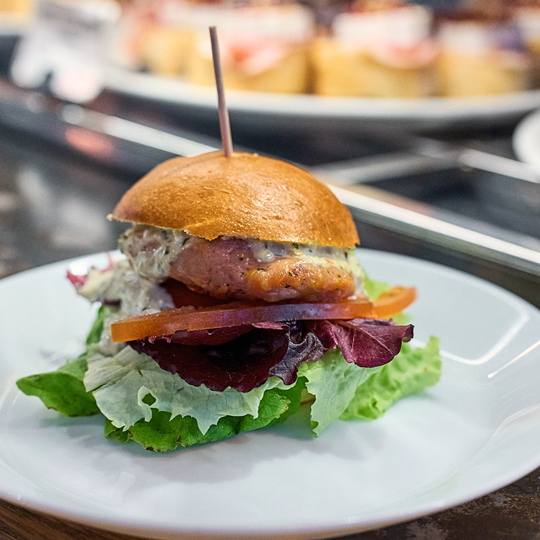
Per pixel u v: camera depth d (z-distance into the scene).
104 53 0.95
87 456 0.35
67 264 0.46
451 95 0.92
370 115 0.82
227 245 0.37
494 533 0.33
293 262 0.37
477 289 0.44
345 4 0.92
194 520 0.31
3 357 0.40
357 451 0.36
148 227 0.39
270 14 0.91
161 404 0.36
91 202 0.67
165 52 0.92
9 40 1.07
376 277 0.46
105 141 0.83
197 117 0.89
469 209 0.57
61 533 0.33
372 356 0.37
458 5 0.95
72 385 0.37
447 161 0.68
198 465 0.35
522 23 0.96
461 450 0.36
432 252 0.52
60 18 0.96
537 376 0.38
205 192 0.37
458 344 0.42
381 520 0.31
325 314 0.38
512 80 0.93
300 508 0.33
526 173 0.65
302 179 0.39
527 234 0.53
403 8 0.94
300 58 0.88
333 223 0.38
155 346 0.37
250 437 0.37
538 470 0.35
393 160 0.70
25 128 0.91
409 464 0.35
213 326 0.36
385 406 0.38
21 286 0.44
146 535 0.31
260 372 0.36
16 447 0.36
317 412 0.36
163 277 0.38
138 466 0.35
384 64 0.89
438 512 0.33
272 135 0.87
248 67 0.89
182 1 0.94
